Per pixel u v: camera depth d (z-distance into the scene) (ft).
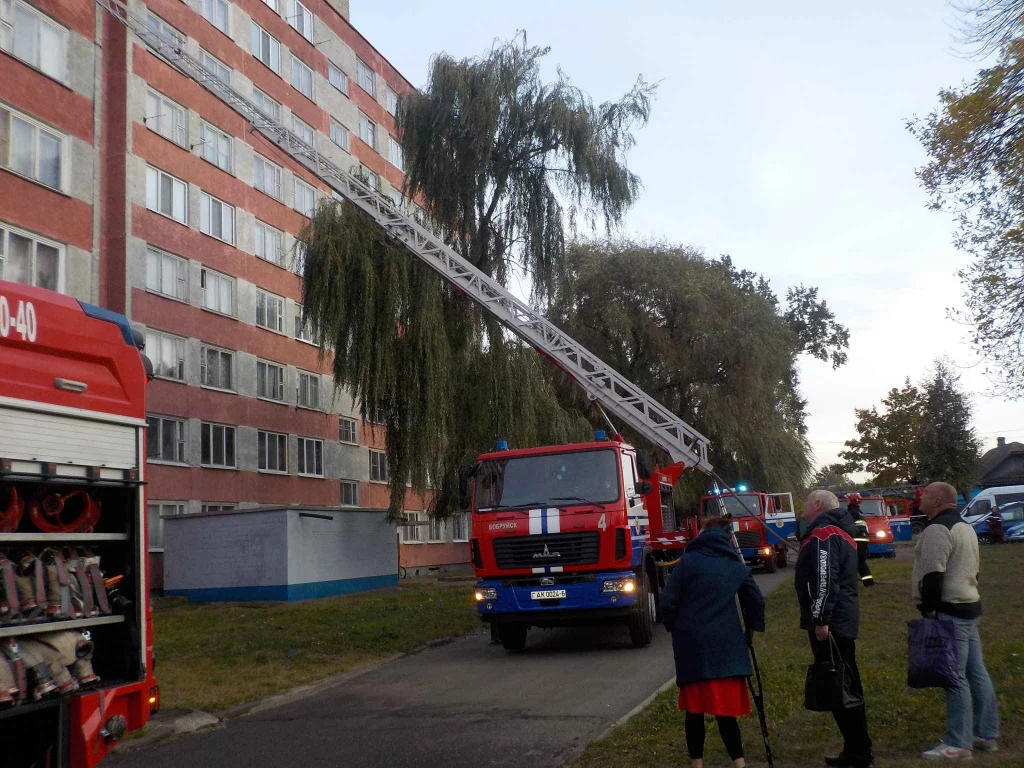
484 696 33.32
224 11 107.55
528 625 46.24
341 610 65.31
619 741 24.17
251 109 67.82
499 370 80.28
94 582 19.57
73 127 81.51
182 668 41.83
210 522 80.59
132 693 19.89
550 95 85.97
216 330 99.86
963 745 20.51
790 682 30.09
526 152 86.99
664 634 48.88
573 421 87.04
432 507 87.81
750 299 109.29
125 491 20.89
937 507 21.67
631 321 102.63
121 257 87.25
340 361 78.28
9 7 76.13
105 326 20.70
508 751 24.63
